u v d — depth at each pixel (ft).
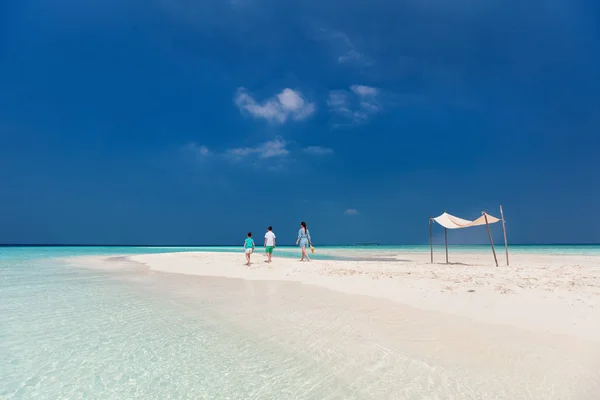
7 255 110.63
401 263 65.87
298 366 16.20
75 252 140.26
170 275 50.78
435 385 14.11
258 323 23.18
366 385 14.23
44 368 16.02
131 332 21.42
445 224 65.41
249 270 53.72
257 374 15.37
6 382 14.55
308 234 71.87
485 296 28.27
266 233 66.80
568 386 13.78
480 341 18.84
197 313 26.11
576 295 27.63
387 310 25.85
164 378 14.96
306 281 40.78
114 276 49.88
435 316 23.73
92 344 19.24
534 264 62.85
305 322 23.22
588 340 18.25
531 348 17.61
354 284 36.76
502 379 14.52
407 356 17.17
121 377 15.06
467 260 80.12
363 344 18.92
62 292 35.81
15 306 28.96
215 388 14.01
